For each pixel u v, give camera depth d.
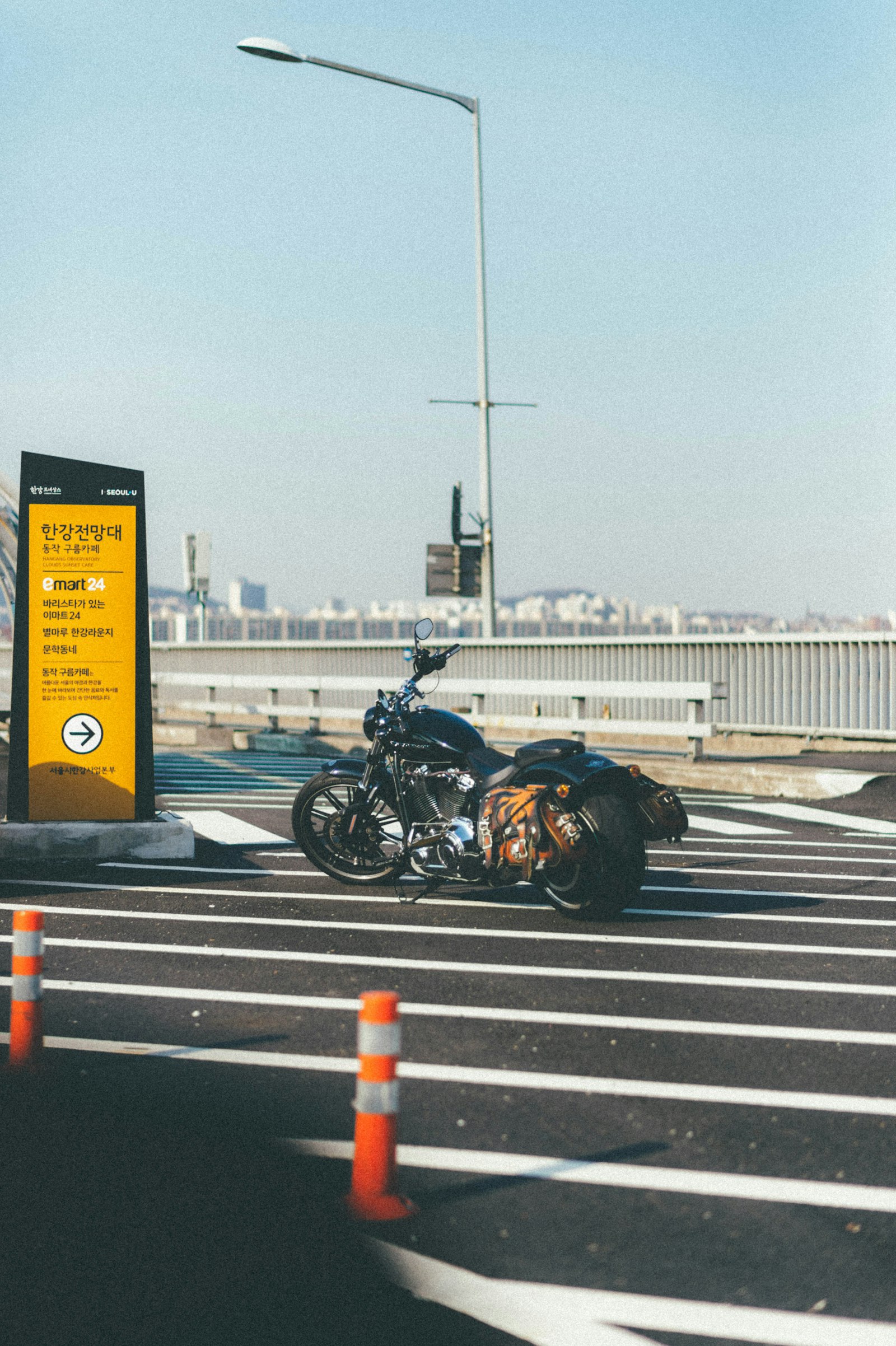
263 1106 4.90
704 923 8.11
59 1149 4.50
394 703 8.65
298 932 7.77
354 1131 4.66
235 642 28.14
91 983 6.63
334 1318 3.41
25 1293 3.54
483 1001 6.34
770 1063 5.44
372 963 7.05
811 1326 3.39
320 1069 5.32
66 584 9.83
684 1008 6.24
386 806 10.21
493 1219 3.97
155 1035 5.76
